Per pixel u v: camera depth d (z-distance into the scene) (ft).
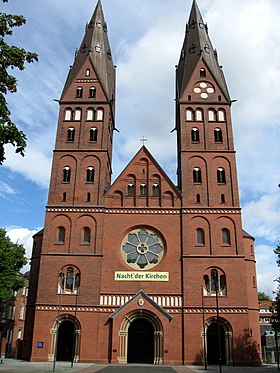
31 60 83.25
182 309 176.96
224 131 211.00
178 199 196.95
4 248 192.13
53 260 185.16
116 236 190.49
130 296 179.83
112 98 236.22
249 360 169.89
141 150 207.21
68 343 179.83
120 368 144.46
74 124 213.25
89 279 181.98
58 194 197.98
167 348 170.30
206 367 147.84
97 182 200.44
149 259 187.42
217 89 221.05
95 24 247.29
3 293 187.83
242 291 179.32
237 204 194.80
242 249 186.19
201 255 184.96
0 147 81.61
